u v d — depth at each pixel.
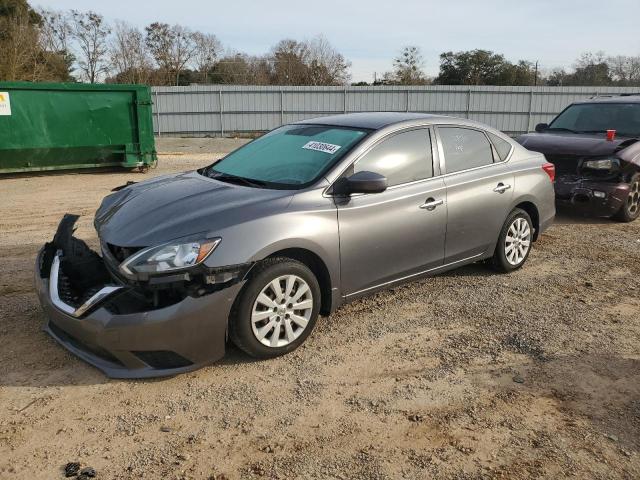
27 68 32.84
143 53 47.03
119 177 12.67
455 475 2.81
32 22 39.94
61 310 3.60
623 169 7.83
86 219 8.16
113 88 12.88
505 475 2.81
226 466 2.85
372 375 3.76
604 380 3.73
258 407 3.37
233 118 29.73
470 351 4.11
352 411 3.35
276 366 3.84
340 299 4.26
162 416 3.26
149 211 3.92
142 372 3.49
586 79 48.69
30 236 7.14
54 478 2.75
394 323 4.56
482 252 5.40
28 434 3.07
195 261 3.46
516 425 3.23
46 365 3.77
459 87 30.41
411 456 2.95
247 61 54.09
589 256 6.53
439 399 3.48
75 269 4.02
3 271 5.59
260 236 3.67
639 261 6.38
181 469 2.82
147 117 13.45
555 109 30.67
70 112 12.44
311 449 3.00
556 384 3.67
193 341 3.51
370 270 4.38
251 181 4.36
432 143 4.89
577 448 3.03
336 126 4.81
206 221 3.66
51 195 10.23
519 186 5.59
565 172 8.11
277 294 3.81
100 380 3.62
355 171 4.30
